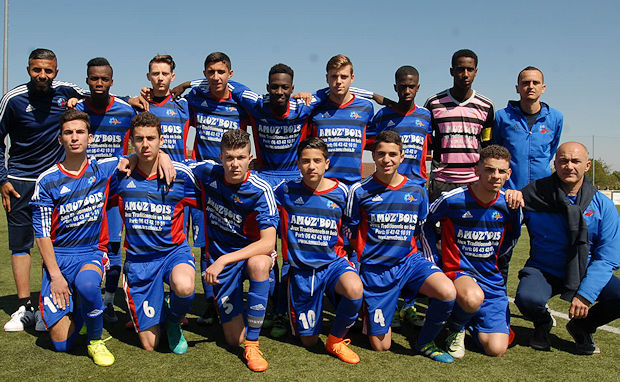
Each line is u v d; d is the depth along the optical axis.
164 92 4.33
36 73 3.87
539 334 3.54
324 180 3.53
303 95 4.41
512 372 3.06
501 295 3.56
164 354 3.23
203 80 4.47
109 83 4.04
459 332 3.35
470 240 3.56
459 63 4.43
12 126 4.00
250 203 3.37
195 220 4.16
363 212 3.55
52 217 3.25
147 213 3.35
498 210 3.53
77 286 3.01
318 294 3.42
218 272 3.06
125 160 3.34
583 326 3.42
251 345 3.17
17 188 3.97
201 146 4.48
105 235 3.46
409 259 3.54
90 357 3.14
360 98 4.46
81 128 3.21
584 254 3.41
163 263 3.39
